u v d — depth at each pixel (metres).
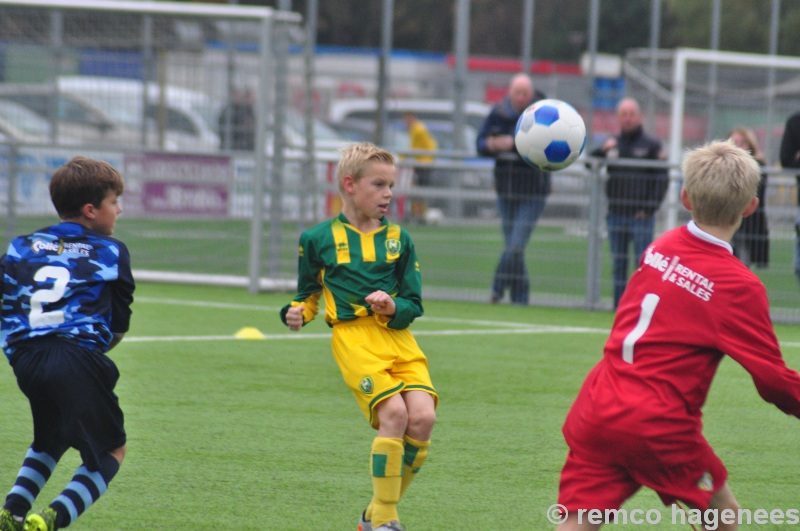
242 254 41.91
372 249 14.74
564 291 40.19
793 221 37.81
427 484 16.83
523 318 36.47
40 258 13.22
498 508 15.70
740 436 20.55
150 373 24.59
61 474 16.81
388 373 14.34
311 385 23.97
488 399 23.16
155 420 20.30
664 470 11.34
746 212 11.92
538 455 18.66
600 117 88.00
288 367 25.95
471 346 30.02
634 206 38.50
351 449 18.77
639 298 11.75
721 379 26.25
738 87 77.56
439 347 29.70
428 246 41.97
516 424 20.92
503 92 92.69
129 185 41.50
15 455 17.62
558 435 20.14
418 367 14.58
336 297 14.62
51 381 12.60
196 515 14.97
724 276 11.39
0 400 21.50
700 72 76.56
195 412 21.06
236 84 46.28
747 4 115.00
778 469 18.22
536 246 40.19
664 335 11.41
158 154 41.41
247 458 17.97
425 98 92.69
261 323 32.66
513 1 129.00
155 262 42.12
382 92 69.00
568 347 30.28
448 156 41.69
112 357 26.28
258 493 16.08
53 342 12.77
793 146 38.31
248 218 41.75
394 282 14.82
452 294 41.69
